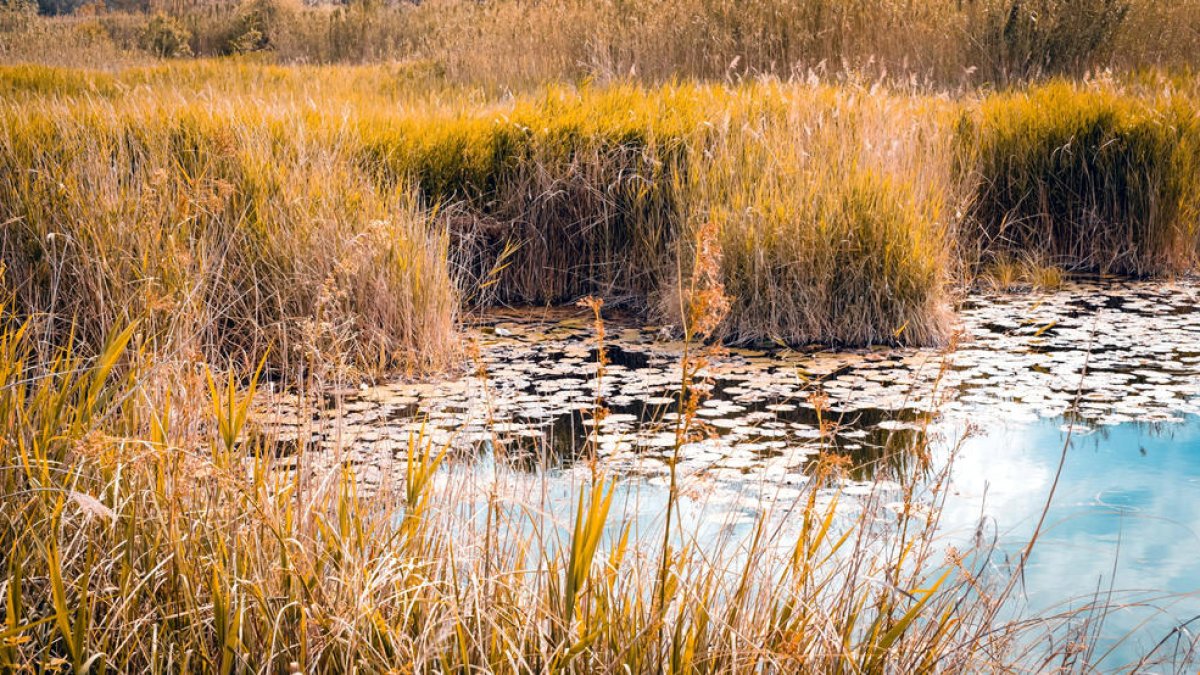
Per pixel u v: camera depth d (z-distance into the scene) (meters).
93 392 2.94
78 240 5.83
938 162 8.70
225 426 2.87
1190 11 13.48
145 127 7.44
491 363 6.48
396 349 6.25
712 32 13.20
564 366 6.39
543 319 7.82
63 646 2.51
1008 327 7.32
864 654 2.59
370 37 21.39
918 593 2.91
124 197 6.05
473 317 7.80
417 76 14.45
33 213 6.10
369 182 7.35
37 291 5.84
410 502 2.86
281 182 6.75
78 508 2.73
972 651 2.71
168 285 4.60
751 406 5.57
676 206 8.11
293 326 5.97
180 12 26.38
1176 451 4.85
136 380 3.24
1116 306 7.91
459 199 8.62
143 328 3.97
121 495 2.76
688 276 7.30
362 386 5.77
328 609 2.49
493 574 2.69
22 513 2.67
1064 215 9.35
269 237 6.29
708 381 2.43
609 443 4.90
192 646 2.47
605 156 8.58
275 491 2.90
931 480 4.49
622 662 2.39
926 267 6.95
